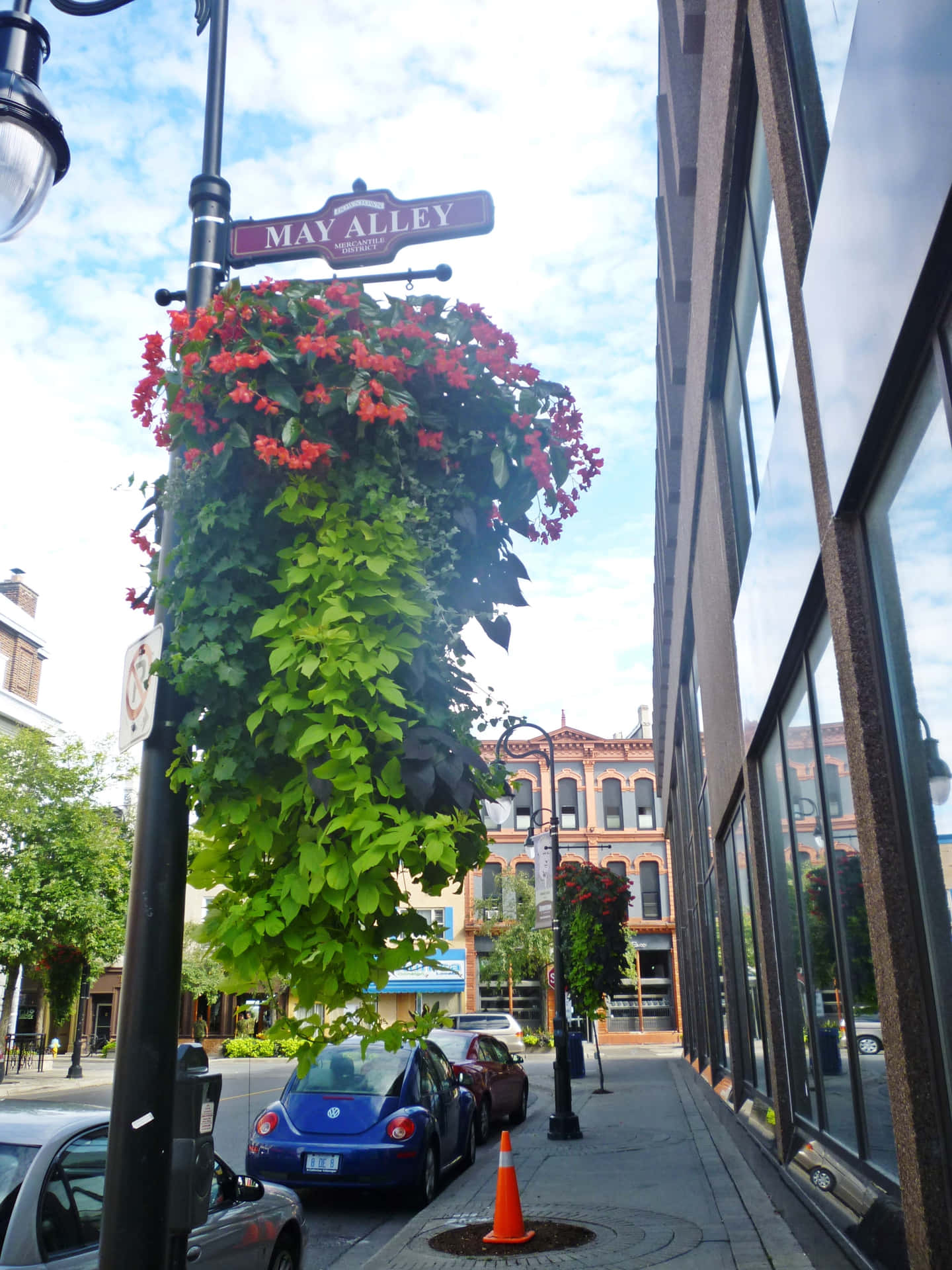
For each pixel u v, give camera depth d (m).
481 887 47.06
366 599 2.80
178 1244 2.81
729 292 8.22
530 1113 18.17
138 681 3.08
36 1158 4.30
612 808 49.41
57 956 28.34
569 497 3.38
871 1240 4.77
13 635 39.59
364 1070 10.66
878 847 4.03
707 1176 10.12
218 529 2.87
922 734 3.70
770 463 6.46
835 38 4.24
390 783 2.68
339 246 3.89
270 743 2.79
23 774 26.78
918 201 2.92
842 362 3.97
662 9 8.98
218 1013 43.03
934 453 3.31
